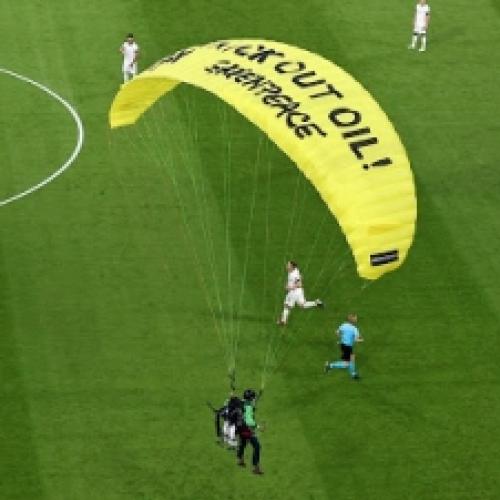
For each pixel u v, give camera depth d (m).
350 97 67.75
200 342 79.19
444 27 113.88
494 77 107.81
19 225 88.31
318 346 79.31
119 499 68.81
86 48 108.12
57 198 91.12
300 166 65.75
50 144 96.69
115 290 82.94
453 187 94.62
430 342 80.12
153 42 109.12
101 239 87.44
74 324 80.06
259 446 69.31
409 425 74.19
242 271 85.25
